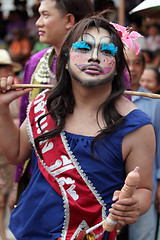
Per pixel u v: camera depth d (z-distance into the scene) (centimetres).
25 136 296
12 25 881
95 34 268
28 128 286
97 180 262
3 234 482
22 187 352
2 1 901
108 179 263
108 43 268
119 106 273
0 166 515
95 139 259
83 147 263
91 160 262
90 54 265
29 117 288
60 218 263
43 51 361
